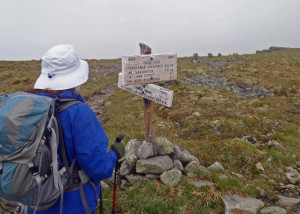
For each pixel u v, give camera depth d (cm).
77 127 211
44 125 193
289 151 802
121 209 424
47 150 196
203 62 3475
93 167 217
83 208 231
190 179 509
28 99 195
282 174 645
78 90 247
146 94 508
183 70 2631
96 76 2897
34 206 206
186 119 1145
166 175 505
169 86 1914
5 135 181
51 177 204
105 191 474
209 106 1357
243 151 723
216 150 745
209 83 2088
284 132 976
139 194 462
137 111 1310
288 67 2756
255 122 1054
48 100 204
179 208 428
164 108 1345
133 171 539
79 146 211
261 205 459
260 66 2866
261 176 625
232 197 464
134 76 448
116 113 1330
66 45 238
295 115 1230
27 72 2855
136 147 591
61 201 210
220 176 542
